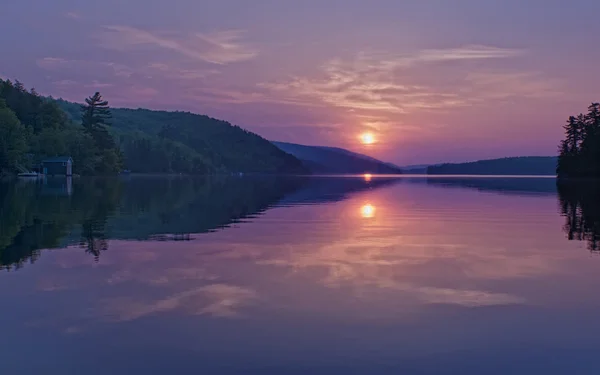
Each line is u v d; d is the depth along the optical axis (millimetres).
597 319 9617
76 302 10344
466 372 7273
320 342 8344
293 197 53000
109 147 162500
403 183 122375
